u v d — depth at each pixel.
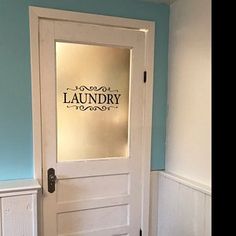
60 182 2.09
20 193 1.75
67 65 2.08
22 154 1.96
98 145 2.22
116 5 2.16
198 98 2.00
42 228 2.04
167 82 2.39
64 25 2.02
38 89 1.96
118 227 2.29
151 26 2.28
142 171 2.35
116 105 2.26
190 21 2.08
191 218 1.96
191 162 2.07
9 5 1.87
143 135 2.34
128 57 2.27
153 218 2.42
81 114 2.15
